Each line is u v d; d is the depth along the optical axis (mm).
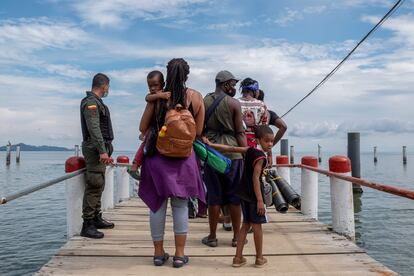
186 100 3881
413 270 7750
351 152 17922
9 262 9078
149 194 3961
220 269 3936
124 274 3787
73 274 3783
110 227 5637
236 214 4676
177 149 3705
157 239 4023
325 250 4586
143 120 3939
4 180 30703
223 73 4641
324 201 17453
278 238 5148
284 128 5859
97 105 4895
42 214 14984
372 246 9414
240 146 4574
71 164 5273
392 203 15992
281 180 6773
